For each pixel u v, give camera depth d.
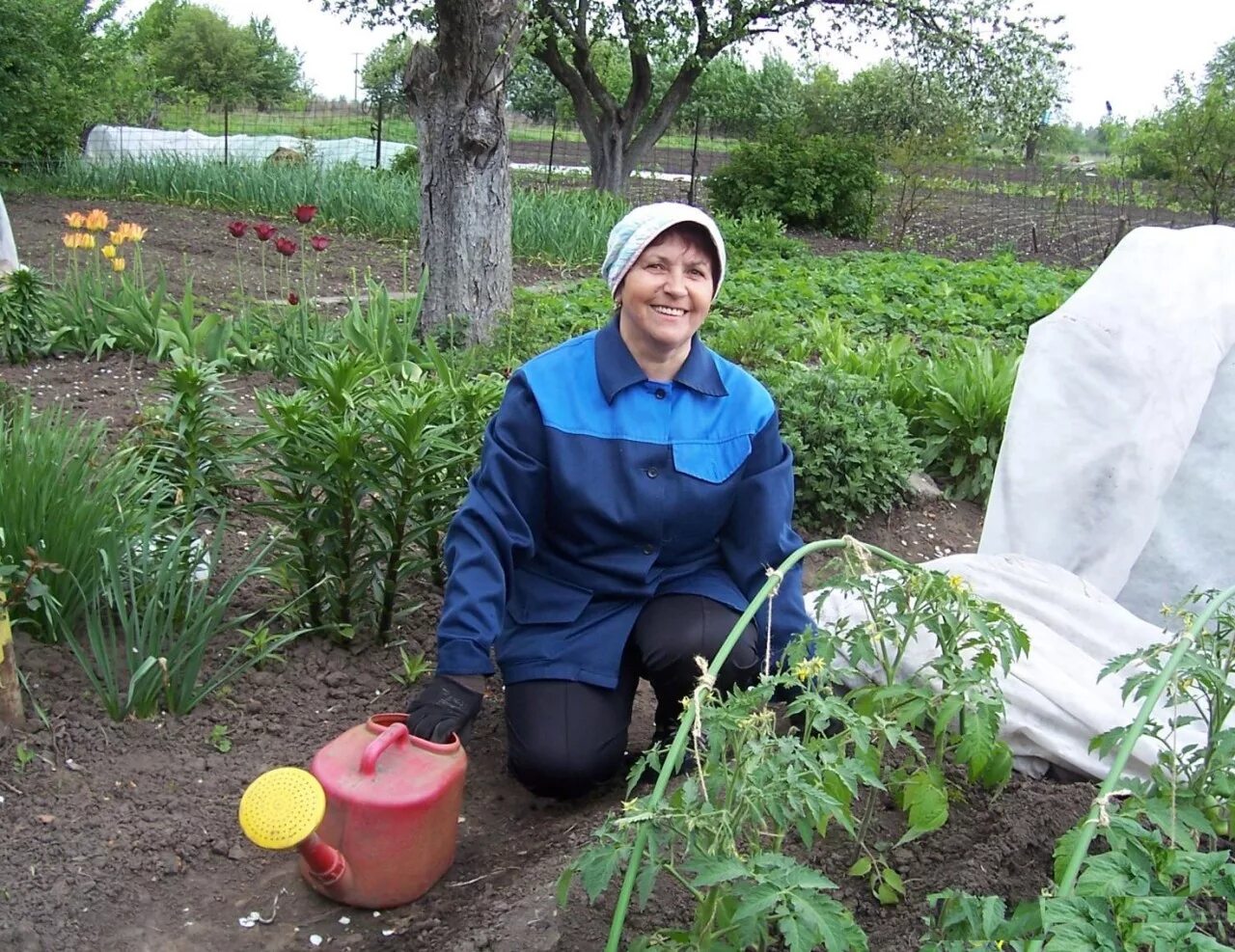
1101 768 2.70
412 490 3.23
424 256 7.24
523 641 2.86
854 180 20.09
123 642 3.17
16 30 16.92
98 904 2.35
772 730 1.85
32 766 2.66
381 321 6.50
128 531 3.23
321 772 2.34
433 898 2.46
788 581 2.85
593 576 2.84
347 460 3.12
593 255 13.45
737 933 1.78
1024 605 3.13
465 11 6.66
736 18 19.31
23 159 17.80
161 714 2.95
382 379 4.30
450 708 2.49
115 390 5.82
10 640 2.71
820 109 30.94
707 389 2.77
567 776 2.79
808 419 5.15
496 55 6.86
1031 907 1.83
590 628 2.84
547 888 2.34
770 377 5.57
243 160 18.30
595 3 19.09
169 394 4.77
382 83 30.91
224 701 3.06
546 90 37.56
